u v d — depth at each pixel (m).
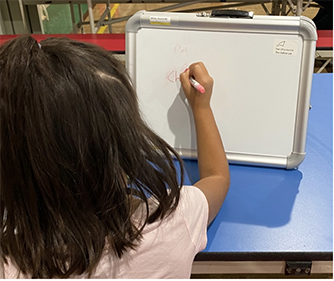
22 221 0.50
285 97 0.86
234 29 0.84
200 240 0.61
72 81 0.44
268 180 0.87
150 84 0.91
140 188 0.54
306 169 0.90
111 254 0.54
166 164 0.58
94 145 0.47
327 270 0.78
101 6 4.24
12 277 0.55
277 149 0.89
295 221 0.75
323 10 2.52
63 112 0.44
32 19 2.92
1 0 2.65
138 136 0.52
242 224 0.75
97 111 0.46
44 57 0.45
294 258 0.70
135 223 0.54
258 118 0.89
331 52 1.76
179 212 0.58
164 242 0.55
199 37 0.86
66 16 3.52
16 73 0.44
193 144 0.92
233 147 0.92
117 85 0.49
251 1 2.69
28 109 0.43
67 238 0.51
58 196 0.49
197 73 0.84
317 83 1.20
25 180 0.48
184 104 0.90
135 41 0.89
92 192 0.50
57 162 0.46
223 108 0.90
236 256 0.70
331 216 0.76
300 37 0.82
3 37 1.89
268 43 0.84
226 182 0.75
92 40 1.83
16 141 0.45
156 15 0.86
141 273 0.56
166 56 0.89
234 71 0.87
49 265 0.53
